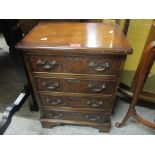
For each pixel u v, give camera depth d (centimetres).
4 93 153
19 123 124
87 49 76
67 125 122
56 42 82
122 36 88
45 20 122
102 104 101
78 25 103
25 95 121
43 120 115
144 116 129
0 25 96
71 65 84
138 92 101
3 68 184
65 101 103
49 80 93
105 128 112
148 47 84
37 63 86
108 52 76
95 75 87
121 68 83
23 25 125
